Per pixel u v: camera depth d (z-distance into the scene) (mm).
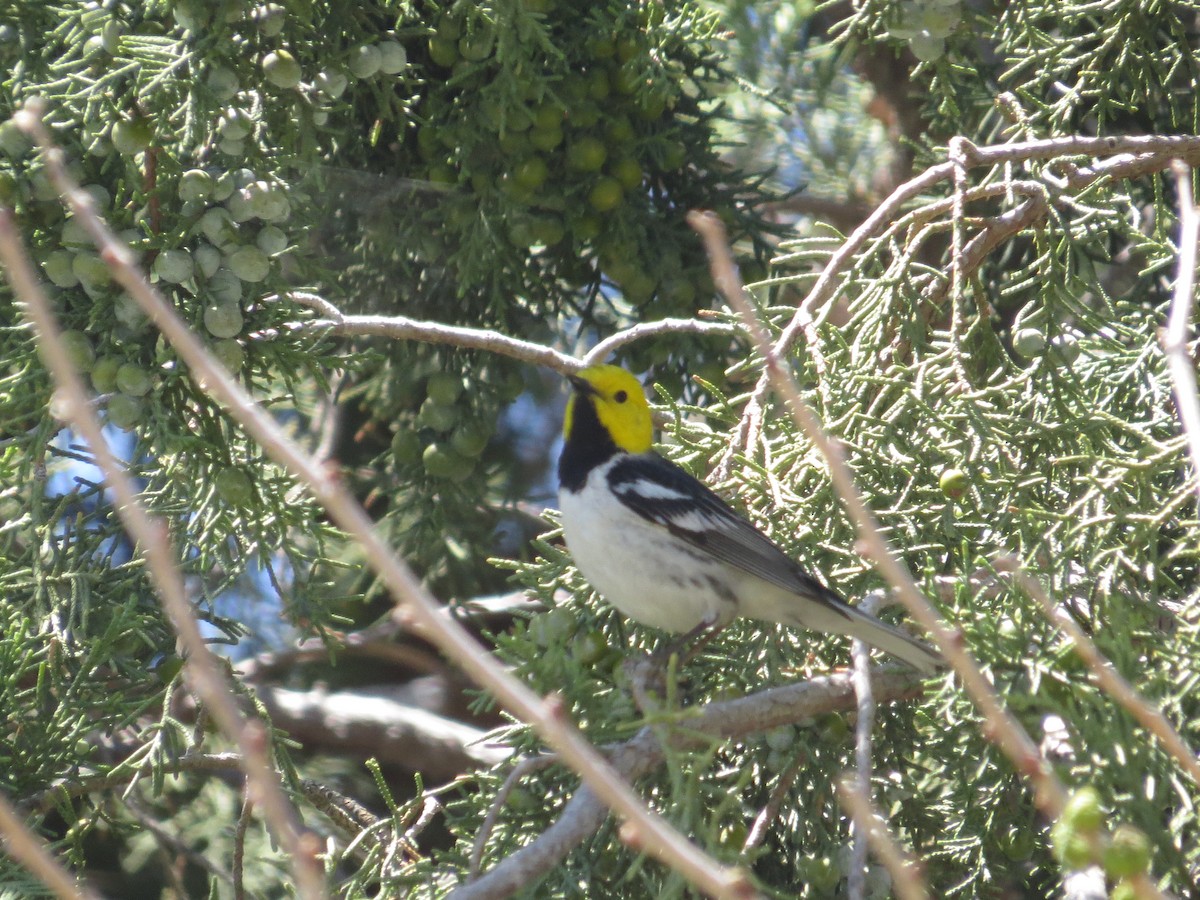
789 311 9867
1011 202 9906
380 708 13945
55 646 8742
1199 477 4770
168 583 4012
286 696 13969
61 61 8570
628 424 9938
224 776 12000
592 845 7758
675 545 8992
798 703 8023
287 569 14055
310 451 14062
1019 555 8102
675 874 6254
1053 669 7008
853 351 9398
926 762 9922
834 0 11055
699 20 11406
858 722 7332
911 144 11602
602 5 11391
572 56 11328
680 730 6613
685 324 10906
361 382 13656
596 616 9750
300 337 9125
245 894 10938
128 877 11094
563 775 7957
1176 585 7887
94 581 9062
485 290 12484
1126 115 12406
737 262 12492
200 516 9258
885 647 8266
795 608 8758
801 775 8453
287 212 8648
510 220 11516
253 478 9102
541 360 10625
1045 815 8742
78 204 4211
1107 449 8773
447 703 15516
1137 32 10875
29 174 8508
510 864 6570
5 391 8625
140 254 8586
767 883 8438
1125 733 6371
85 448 8914
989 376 10125
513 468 14203
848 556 9141
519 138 11211
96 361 8664
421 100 11773
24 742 8594
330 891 7637
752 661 9227
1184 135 10672
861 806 4367
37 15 9109
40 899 7898
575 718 7730
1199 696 6777
